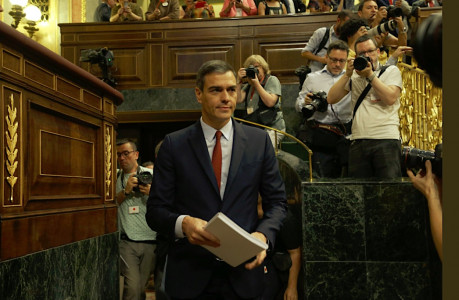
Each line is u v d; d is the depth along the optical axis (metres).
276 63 6.96
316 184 3.28
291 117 6.81
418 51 0.61
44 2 8.90
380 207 3.20
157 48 7.20
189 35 7.17
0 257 1.87
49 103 2.36
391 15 5.08
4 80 1.95
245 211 2.15
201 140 2.22
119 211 4.55
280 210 2.22
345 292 3.19
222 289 2.13
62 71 2.51
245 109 4.94
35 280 2.10
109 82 4.82
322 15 6.90
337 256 3.21
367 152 3.57
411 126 4.75
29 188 2.14
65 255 2.41
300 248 3.72
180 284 2.12
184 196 2.17
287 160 4.21
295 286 3.55
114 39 7.23
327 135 4.54
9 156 1.97
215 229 1.83
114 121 3.31
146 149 8.00
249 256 1.92
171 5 7.69
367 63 3.38
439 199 1.54
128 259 4.46
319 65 5.50
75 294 2.52
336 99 3.88
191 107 7.09
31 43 2.11
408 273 3.13
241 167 2.18
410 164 2.74
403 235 3.16
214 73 2.16
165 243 3.56
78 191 2.73
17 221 2.00
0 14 8.29
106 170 3.14
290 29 6.98
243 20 7.08
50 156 2.38
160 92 7.13
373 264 3.18
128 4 7.46
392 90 3.46
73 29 7.27
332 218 3.24
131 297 4.38
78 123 2.77
